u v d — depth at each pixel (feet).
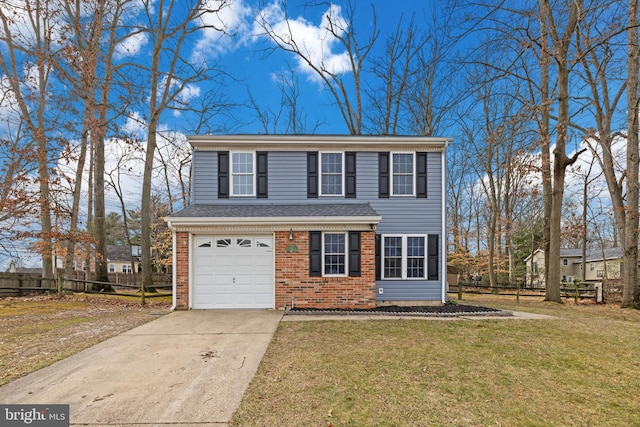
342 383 15.07
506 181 82.94
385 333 23.61
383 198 38.91
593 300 49.57
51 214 49.21
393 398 13.69
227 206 37.45
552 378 16.17
